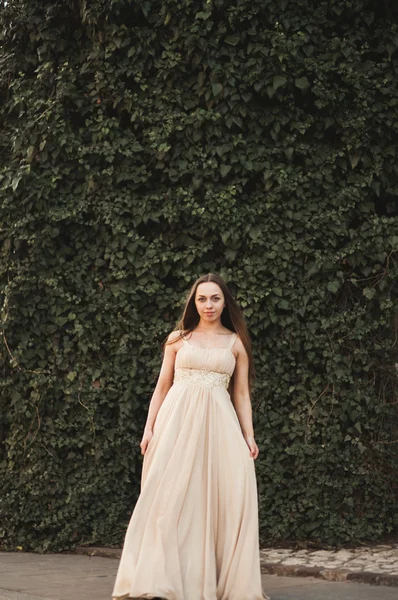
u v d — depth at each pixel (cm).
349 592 548
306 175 751
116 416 770
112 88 768
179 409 515
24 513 768
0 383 774
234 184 750
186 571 482
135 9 763
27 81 798
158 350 766
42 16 799
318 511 727
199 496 498
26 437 770
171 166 760
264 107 751
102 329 769
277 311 745
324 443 732
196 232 757
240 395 541
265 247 741
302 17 750
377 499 743
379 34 766
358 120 746
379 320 747
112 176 771
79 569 660
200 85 754
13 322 771
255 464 736
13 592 559
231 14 740
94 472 762
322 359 742
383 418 754
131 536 491
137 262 762
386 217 754
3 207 773
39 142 780
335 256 740
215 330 542
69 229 783
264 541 727
